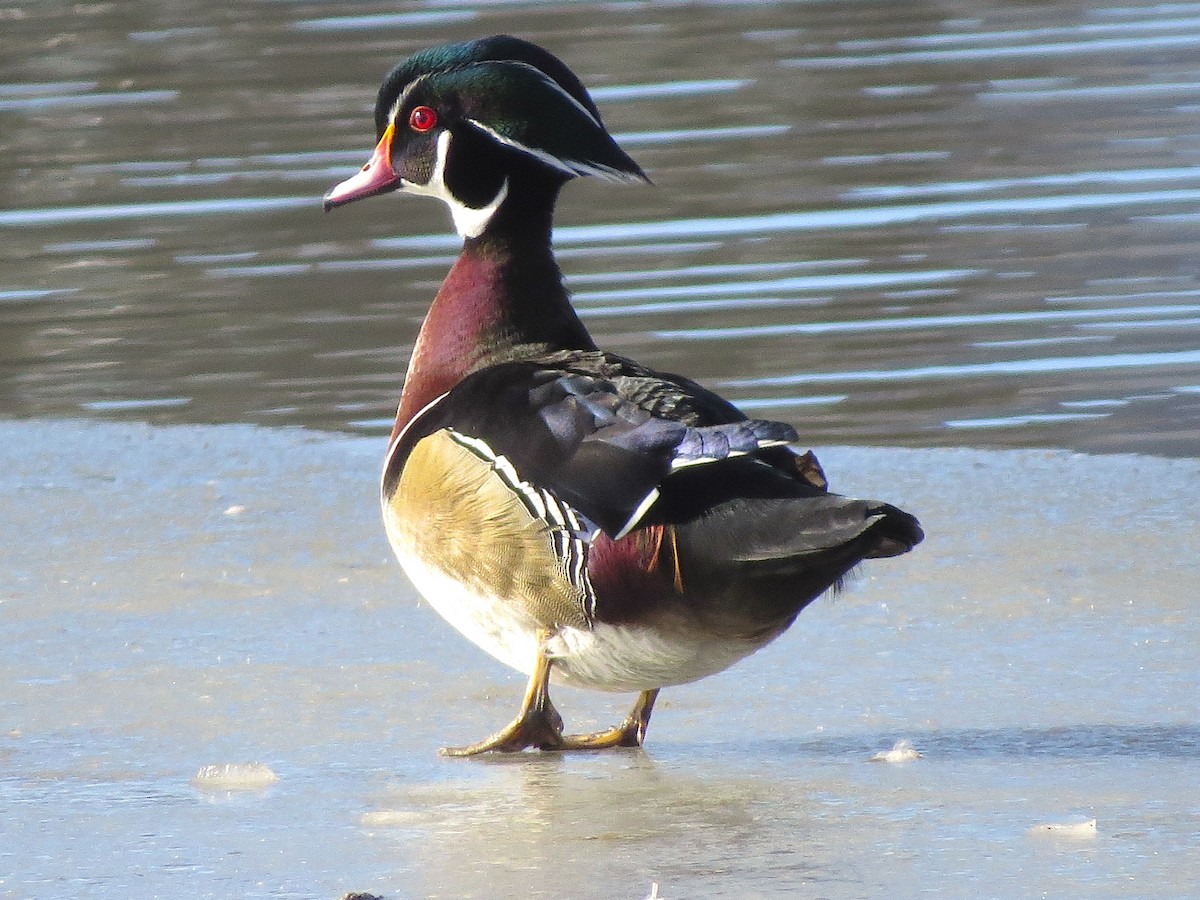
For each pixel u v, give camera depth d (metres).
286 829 7.29
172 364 16.31
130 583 11.02
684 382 8.50
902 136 22.39
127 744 8.39
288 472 13.52
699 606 7.78
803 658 9.56
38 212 20.72
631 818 7.36
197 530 12.15
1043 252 18.33
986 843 6.91
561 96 9.18
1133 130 22.31
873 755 8.09
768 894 6.46
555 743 8.40
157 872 6.82
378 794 7.73
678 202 20.45
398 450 8.74
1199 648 9.39
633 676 8.26
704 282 17.81
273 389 15.59
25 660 9.63
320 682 9.27
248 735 8.51
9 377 16.08
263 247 19.52
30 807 7.57
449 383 9.08
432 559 8.46
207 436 14.49
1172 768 7.75
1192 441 13.76
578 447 7.89
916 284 17.56
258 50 27.02
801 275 17.94
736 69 25.45
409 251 19.31
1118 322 16.41
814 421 14.41
